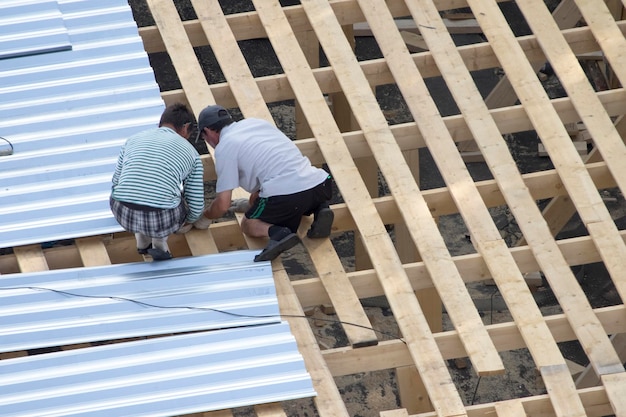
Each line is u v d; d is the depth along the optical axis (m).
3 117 20.70
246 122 18.67
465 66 22.12
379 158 20.33
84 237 18.80
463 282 18.42
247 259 18.72
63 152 20.00
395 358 17.80
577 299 18.20
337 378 27.14
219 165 18.36
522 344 18.03
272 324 17.55
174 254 19.75
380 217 20.12
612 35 22.81
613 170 20.22
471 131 20.91
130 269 18.36
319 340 27.80
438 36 22.80
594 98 21.48
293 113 36.00
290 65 22.19
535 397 16.98
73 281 18.03
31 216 18.92
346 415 16.39
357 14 23.83
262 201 18.69
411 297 18.12
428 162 34.31
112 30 22.69
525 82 21.88
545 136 20.84
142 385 16.41
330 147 20.53
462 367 27.48
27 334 17.06
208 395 16.33
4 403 16.02
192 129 18.50
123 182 17.34
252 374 16.69
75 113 20.86
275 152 18.50
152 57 38.25
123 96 21.23
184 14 40.03
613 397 16.69
